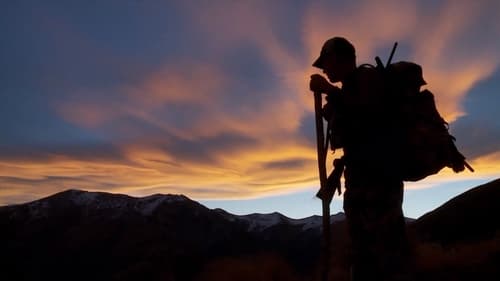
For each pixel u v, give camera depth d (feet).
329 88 10.58
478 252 21.99
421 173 9.86
